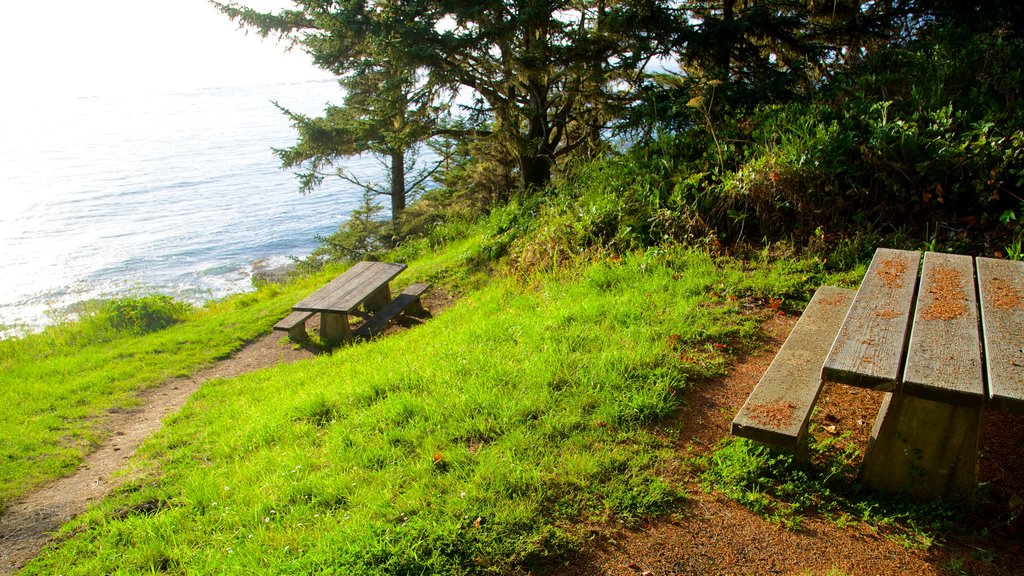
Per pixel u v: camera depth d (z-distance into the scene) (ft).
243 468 13.06
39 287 82.99
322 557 8.68
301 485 11.23
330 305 25.57
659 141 28.55
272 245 107.14
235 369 25.62
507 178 52.31
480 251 33.40
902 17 36.63
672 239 22.11
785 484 9.71
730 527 9.07
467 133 47.67
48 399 22.45
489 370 14.69
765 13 34.04
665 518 9.33
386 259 48.39
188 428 17.72
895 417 9.18
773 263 19.79
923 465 9.10
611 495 9.75
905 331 9.07
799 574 8.13
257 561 9.35
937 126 20.10
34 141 347.97
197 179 190.39
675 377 13.20
